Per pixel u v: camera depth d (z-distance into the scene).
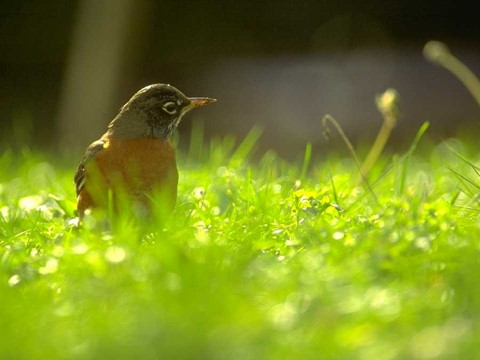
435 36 32.72
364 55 31.67
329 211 10.42
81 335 6.90
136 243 9.24
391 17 32.62
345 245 8.76
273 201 11.30
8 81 32.19
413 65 30.78
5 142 28.33
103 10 26.31
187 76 31.59
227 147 16.70
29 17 32.16
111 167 10.59
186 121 29.67
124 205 10.48
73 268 8.38
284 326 6.95
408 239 8.73
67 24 32.12
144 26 29.44
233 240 9.51
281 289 7.60
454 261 8.19
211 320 6.95
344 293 7.52
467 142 17.91
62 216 11.62
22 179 15.08
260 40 32.62
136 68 31.08
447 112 28.56
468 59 31.31
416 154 20.12
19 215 11.68
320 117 28.62
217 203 11.57
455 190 11.96
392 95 13.36
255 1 32.44
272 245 9.47
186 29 32.06
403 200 11.24
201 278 7.79
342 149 22.92
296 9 32.50
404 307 7.17
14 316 7.32
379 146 13.59
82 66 26.44
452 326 6.80
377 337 6.70
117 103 26.86
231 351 6.49
